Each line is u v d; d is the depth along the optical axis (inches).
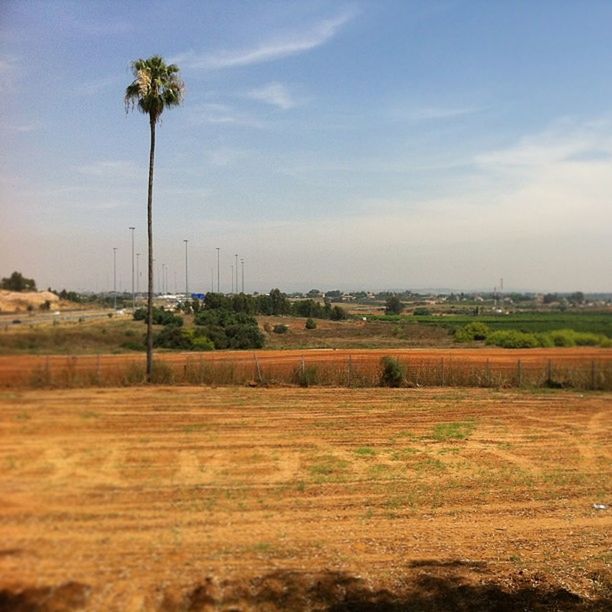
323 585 256.1
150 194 792.3
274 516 278.7
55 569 148.0
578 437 588.4
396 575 288.0
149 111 787.4
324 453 390.0
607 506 409.4
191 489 205.8
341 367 987.3
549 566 323.0
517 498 410.9
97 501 161.9
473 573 307.4
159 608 169.5
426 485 406.9
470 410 735.1
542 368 1062.4
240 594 216.5
